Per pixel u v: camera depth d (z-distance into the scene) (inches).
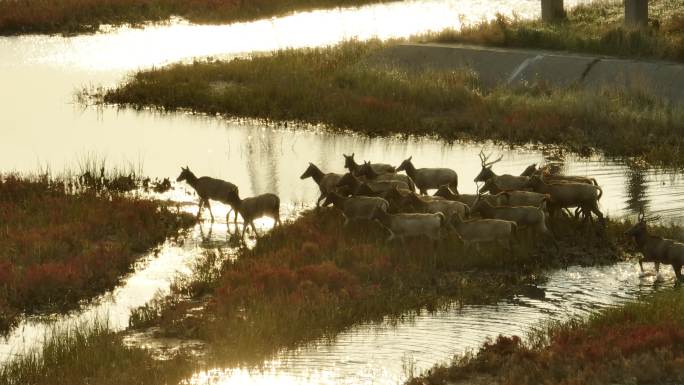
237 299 2827.3
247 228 3531.0
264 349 2516.0
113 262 3161.9
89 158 4478.3
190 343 2618.1
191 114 5388.8
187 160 4456.2
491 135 4692.4
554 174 3791.8
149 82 5861.2
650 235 2967.5
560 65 5349.4
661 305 2628.0
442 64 5698.8
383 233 3270.2
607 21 6181.1
